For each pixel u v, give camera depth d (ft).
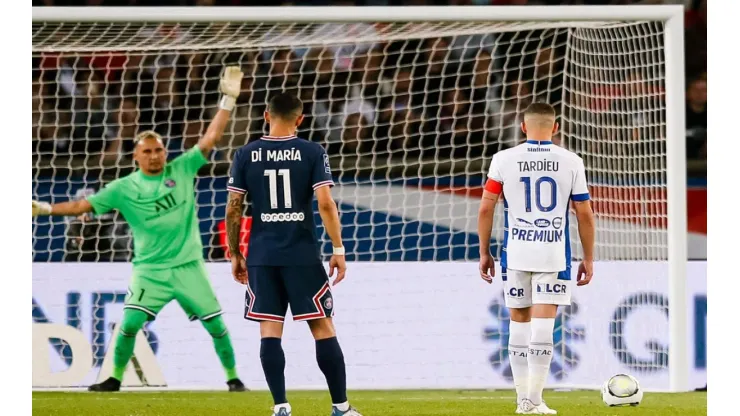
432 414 78.89
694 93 145.69
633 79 111.96
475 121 139.44
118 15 89.25
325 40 107.24
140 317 95.30
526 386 77.00
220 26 105.50
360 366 99.91
